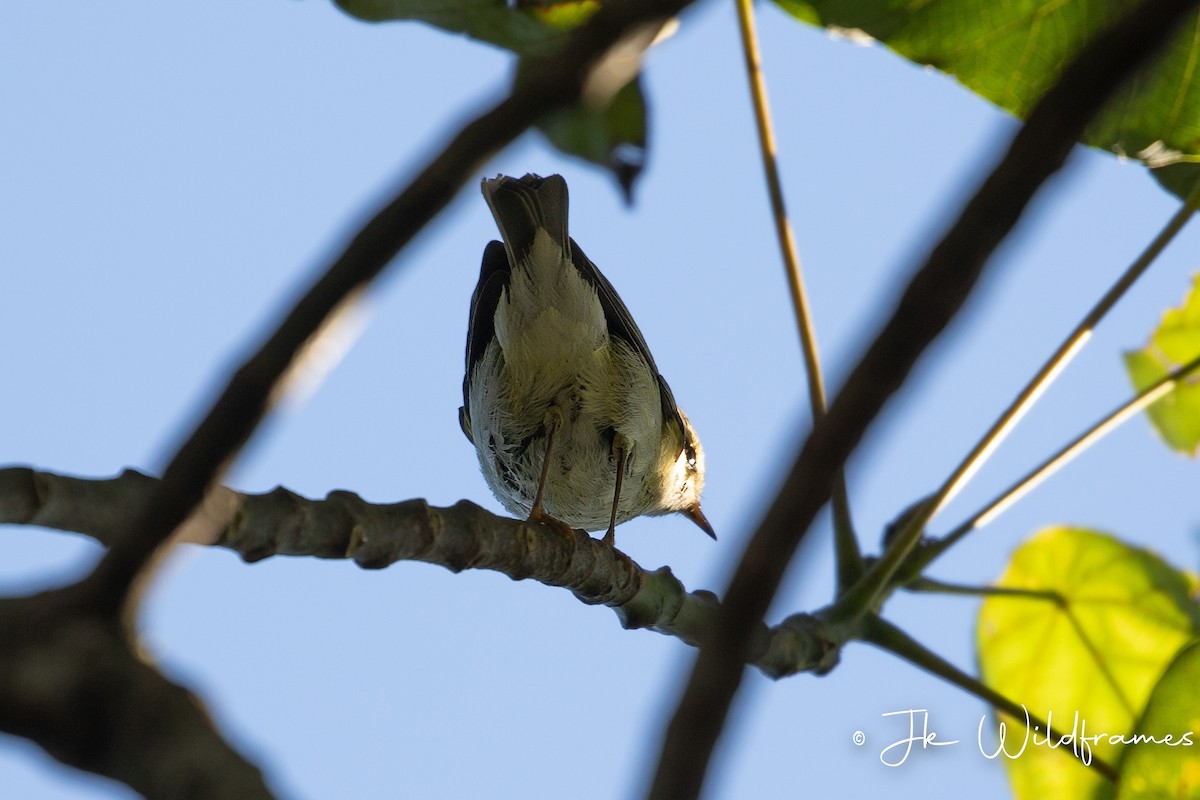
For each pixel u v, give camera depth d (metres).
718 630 3.18
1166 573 10.66
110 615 3.07
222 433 3.15
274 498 5.64
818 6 8.55
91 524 4.17
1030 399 8.80
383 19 8.62
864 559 9.35
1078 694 10.55
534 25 8.54
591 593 7.76
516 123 3.31
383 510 6.32
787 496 3.23
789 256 9.30
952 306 3.25
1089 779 10.27
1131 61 3.31
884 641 8.70
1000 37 8.48
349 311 3.28
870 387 3.25
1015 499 9.12
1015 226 3.31
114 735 2.94
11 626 2.97
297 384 3.26
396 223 3.25
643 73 10.14
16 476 4.07
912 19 8.56
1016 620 10.68
